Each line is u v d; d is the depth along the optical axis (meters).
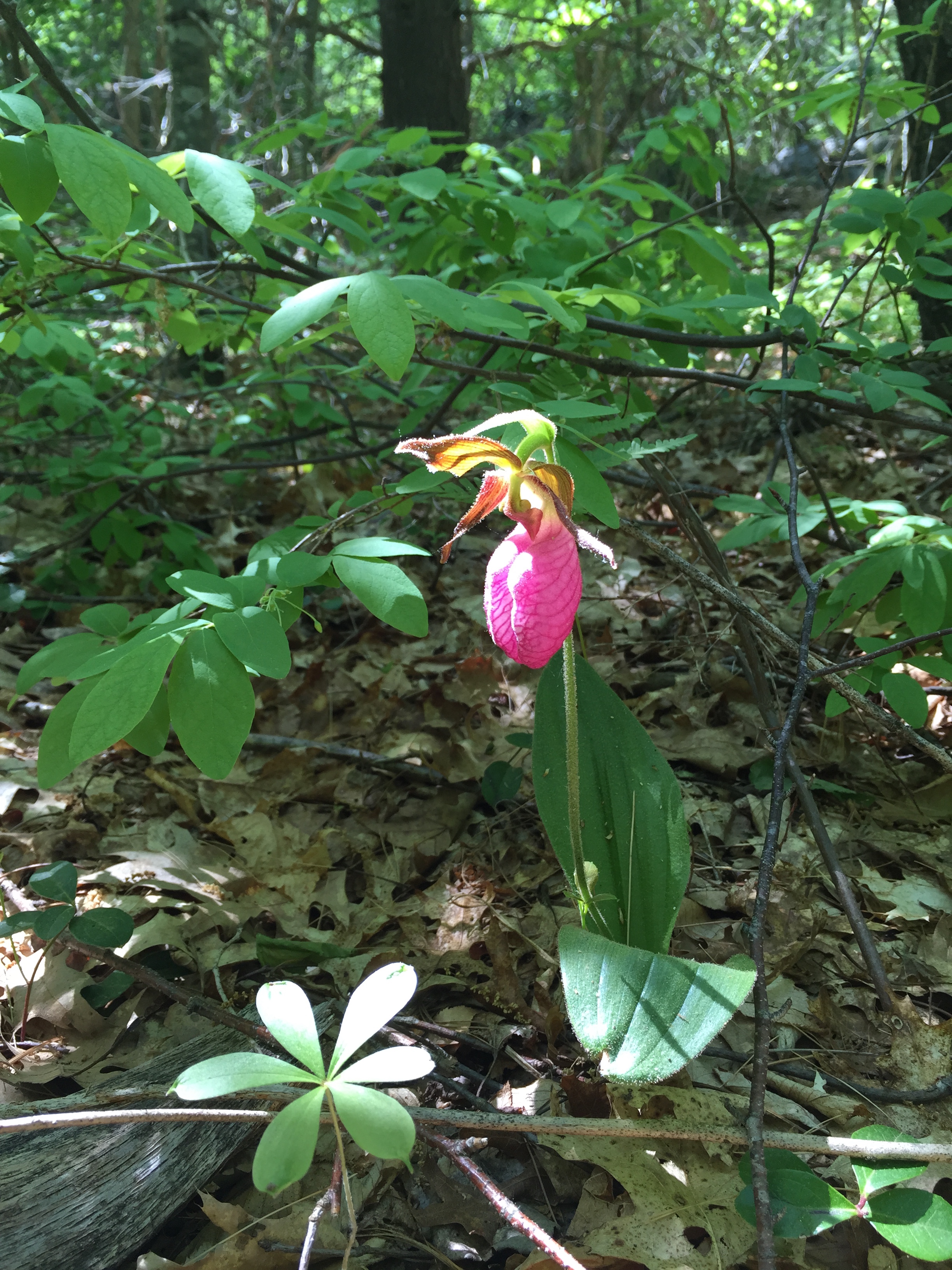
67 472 0.86
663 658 0.78
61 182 0.40
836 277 1.13
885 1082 0.43
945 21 0.84
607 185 0.70
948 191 0.77
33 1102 0.40
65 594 0.89
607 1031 0.37
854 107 0.75
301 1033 0.32
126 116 2.55
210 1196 0.38
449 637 0.85
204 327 0.74
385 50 1.92
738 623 0.59
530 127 3.14
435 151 0.72
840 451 1.08
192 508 1.10
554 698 0.48
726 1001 0.37
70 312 0.93
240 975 0.51
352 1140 0.41
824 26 2.12
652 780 0.46
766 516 0.63
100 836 0.60
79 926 0.46
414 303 0.50
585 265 0.61
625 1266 0.36
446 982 0.49
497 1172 0.41
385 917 0.54
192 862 0.58
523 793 0.64
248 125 2.02
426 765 0.67
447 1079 0.43
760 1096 0.38
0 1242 0.35
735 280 0.68
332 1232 0.38
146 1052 0.46
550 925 0.53
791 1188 0.35
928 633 0.51
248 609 0.40
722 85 1.40
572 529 0.35
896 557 0.53
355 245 0.72
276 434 1.11
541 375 0.60
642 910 0.44
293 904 0.55
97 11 2.71
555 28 2.17
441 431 0.76
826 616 0.59
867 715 0.55
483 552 1.01
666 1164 0.39
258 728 0.74
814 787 0.60
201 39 1.69
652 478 0.60
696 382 0.72
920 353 0.70
